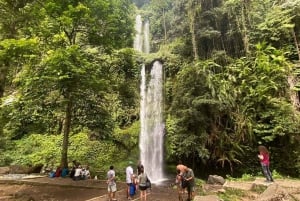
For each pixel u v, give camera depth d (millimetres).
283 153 15648
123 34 16062
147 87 21422
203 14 18797
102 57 17328
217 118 16344
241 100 16672
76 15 13141
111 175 10133
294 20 18500
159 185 14859
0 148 21859
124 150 20297
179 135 16125
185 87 16453
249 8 19656
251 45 18609
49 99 14305
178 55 20969
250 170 15836
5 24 11570
